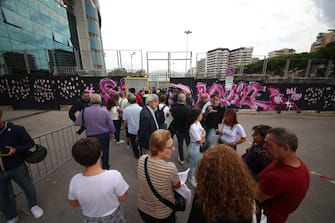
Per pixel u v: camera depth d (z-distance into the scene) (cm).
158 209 154
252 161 198
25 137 209
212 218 93
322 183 332
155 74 1136
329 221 238
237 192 92
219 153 103
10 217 219
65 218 237
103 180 133
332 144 554
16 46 1317
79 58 1332
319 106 1071
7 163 201
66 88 1070
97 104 304
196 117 290
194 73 1122
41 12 1709
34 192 237
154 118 351
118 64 1131
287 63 1130
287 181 126
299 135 651
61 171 364
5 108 1086
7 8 1254
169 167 150
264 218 166
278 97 1050
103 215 139
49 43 1830
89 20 3069
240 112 1121
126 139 530
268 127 196
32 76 1046
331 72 1109
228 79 778
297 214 250
